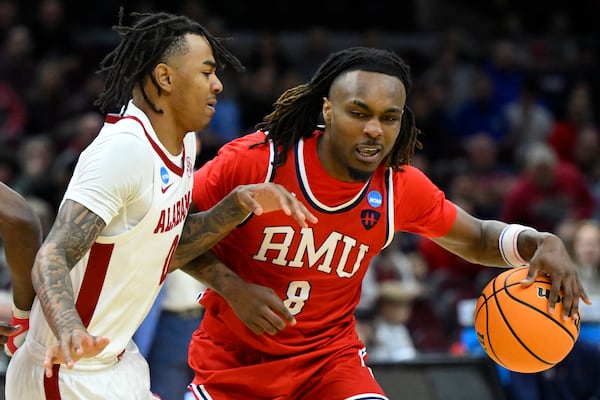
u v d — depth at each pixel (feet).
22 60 96.17
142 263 32.55
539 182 92.68
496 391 56.39
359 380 37.09
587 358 58.39
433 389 56.03
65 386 32.22
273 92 104.01
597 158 109.19
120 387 33.24
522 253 38.52
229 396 37.70
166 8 114.21
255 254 36.58
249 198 33.09
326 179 35.76
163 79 32.58
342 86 34.81
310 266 36.50
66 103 94.32
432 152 106.01
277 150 36.24
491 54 121.39
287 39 122.11
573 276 37.09
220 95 103.40
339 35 123.75
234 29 123.65
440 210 38.91
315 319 37.65
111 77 33.30
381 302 68.69
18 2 108.17
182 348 57.16
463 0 140.97
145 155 31.71
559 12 136.36
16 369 33.06
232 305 35.83
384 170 37.37
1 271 63.82
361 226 36.55
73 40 105.09
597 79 122.42
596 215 95.76
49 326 29.81
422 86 112.98
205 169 37.24
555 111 119.24
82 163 31.45
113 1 114.93
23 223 32.96
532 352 36.65
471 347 64.75
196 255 35.47
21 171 82.64
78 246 30.32
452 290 78.54
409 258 82.17
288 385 37.17
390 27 128.88
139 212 31.91
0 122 90.68
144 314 33.83
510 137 109.70
